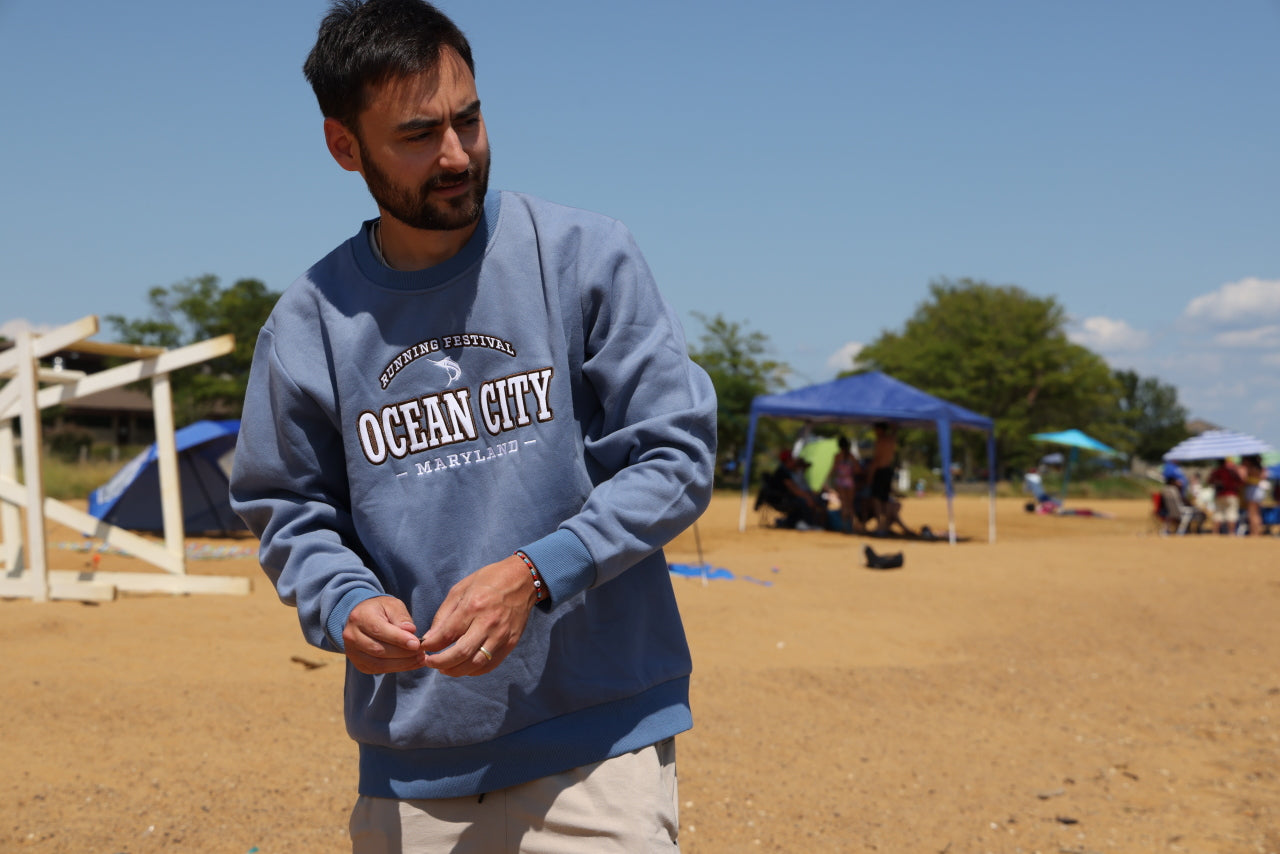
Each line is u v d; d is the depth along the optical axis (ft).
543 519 5.41
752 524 63.57
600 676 5.51
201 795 12.78
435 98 4.96
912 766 16.28
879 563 38.37
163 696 16.47
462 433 5.42
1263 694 21.89
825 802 14.32
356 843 5.92
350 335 5.46
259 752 14.49
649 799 5.50
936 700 20.48
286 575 5.51
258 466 5.73
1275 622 30.37
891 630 26.58
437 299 5.41
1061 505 97.60
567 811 5.41
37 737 14.20
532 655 5.40
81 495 73.36
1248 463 62.64
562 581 4.90
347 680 5.90
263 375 5.80
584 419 5.59
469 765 5.47
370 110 4.96
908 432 182.80
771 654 22.95
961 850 12.86
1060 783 15.85
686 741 16.49
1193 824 14.06
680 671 5.86
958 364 184.14
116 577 26.86
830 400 57.67
